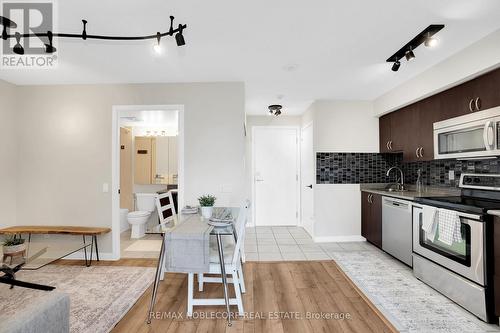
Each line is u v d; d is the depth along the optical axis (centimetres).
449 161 314
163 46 236
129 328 195
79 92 338
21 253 223
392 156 423
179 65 280
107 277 284
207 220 246
